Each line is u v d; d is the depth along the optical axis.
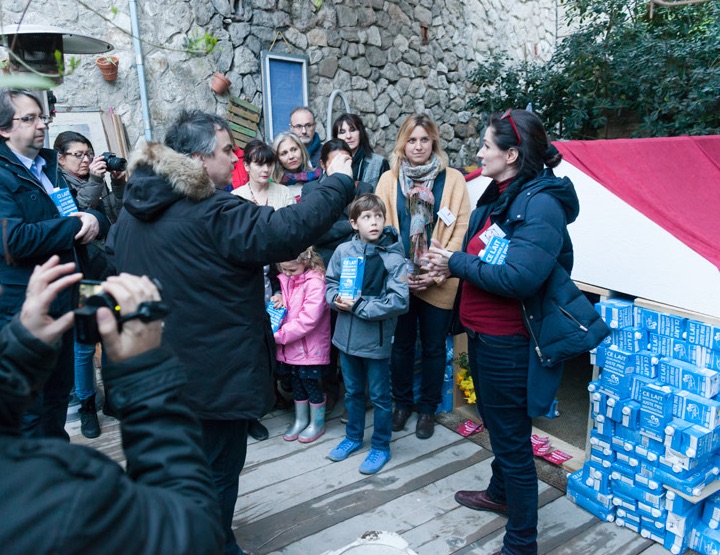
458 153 6.14
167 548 0.62
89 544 0.56
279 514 2.19
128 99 3.95
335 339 2.57
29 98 1.98
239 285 1.49
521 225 1.68
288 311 2.72
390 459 2.59
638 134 4.98
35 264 2.01
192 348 1.46
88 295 0.83
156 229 1.45
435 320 2.66
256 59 4.44
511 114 1.76
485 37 6.26
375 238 2.47
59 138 2.77
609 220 2.21
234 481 1.67
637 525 2.06
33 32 2.10
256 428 2.80
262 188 2.90
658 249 2.05
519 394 1.79
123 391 0.75
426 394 2.76
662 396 1.92
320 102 4.88
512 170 1.80
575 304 1.67
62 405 2.21
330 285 2.58
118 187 2.94
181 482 0.72
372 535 1.80
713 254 1.96
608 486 2.15
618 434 2.10
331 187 1.52
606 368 2.12
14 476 0.57
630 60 4.96
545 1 6.88
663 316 2.00
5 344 0.75
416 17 5.48
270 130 4.55
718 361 1.87
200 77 4.18
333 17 4.85
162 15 3.97
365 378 2.62
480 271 1.70
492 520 2.15
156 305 0.78
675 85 4.74
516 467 1.82
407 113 5.56
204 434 1.55
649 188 2.40
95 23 3.75
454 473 2.47
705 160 2.89
